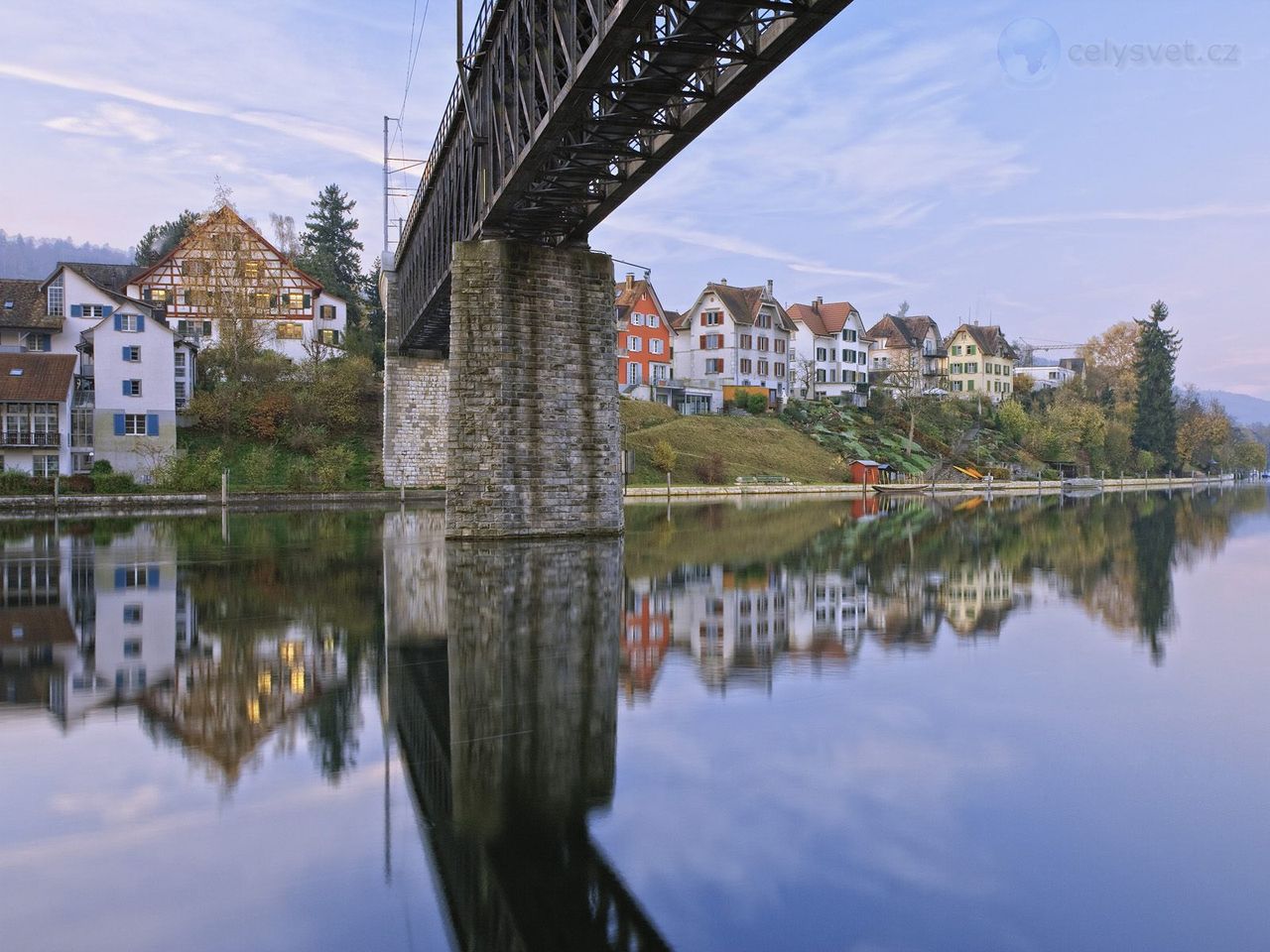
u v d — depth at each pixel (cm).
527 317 2389
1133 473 10906
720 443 7250
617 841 518
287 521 3444
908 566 1908
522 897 455
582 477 2464
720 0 1295
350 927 429
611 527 2498
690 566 1883
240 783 619
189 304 6919
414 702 820
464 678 909
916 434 9088
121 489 4606
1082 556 2112
